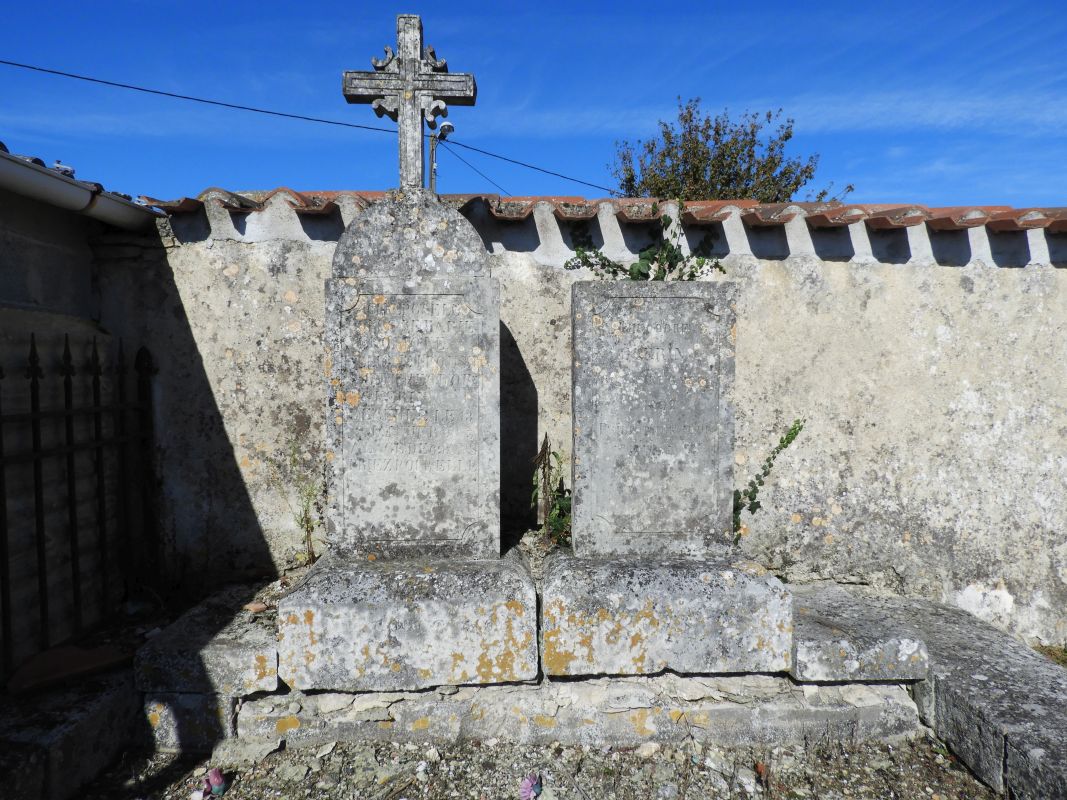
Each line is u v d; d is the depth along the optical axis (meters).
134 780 2.98
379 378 3.60
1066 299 4.32
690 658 3.28
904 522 4.38
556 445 4.39
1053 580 4.40
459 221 3.65
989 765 2.95
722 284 3.66
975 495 4.38
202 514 4.29
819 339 4.33
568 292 4.33
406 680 3.19
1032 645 4.40
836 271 4.31
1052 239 4.30
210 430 4.27
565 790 2.96
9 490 3.19
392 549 3.63
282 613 3.15
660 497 3.69
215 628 3.41
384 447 3.62
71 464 3.52
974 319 4.33
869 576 4.41
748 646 3.29
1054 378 4.35
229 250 4.20
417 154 3.69
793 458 4.36
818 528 4.38
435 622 3.19
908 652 3.32
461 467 3.64
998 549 4.39
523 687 3.29
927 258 4.31
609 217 4.28
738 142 14.20
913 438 4.36
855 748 3.27
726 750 3.24
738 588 3.32
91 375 3.89
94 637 3.59
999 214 4.28
